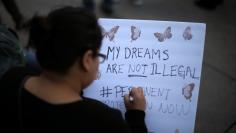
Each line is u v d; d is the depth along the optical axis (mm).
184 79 1276
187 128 1321
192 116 1308
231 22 3432
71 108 796
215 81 2775
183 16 3473
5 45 1391
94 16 808
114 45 1267
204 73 2840
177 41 1251
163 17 3441
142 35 1257
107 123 811
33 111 814
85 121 791
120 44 1266
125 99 1218
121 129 834
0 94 869
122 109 1318
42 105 812
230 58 2996
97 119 802
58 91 822
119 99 1312
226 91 2701
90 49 784
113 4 3455
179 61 1264
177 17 3455
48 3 3477
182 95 1291
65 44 751
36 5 3430
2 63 1365
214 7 3588
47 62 789
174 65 1268
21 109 826
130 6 3568
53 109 800
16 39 1509
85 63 800
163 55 1266
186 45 1251
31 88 850
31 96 835
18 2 3451
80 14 778
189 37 1244
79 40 753
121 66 1282
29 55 1724
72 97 829
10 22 3146
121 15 3439
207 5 3574
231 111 2555
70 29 750
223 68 2898
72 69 805
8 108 844
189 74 1271
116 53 1272
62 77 820
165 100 1303
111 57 1274
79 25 757
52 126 787
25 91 848
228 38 3219
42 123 797
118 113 859
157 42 1259
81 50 769
